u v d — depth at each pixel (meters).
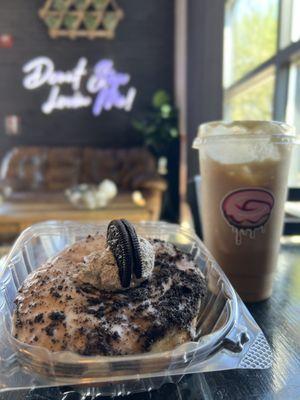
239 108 1.09
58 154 1.59
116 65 1.67
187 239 0.26
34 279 0.18
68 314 0.15
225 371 0.15
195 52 1.24
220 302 0.18
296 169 0.64
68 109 1.68
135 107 1.71
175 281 0.18
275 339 0.18
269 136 0.20
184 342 0.15
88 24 1.59
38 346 0.14
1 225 0.94
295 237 0.37
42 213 0.97
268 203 0.21
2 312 0.17
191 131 1.30
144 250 0.17
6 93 1.63
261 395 0.14
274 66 0.84
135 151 1.61
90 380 0.13
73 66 1.65
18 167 1.54
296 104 0.83
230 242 0.22
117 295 0.16
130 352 0.14
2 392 0.14
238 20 1.09
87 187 1.09
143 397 0.14
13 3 1.56
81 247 0.20
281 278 0.26
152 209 1.20
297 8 0.77
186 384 0.15
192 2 1.28
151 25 1.66
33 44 1.61
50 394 0.14
